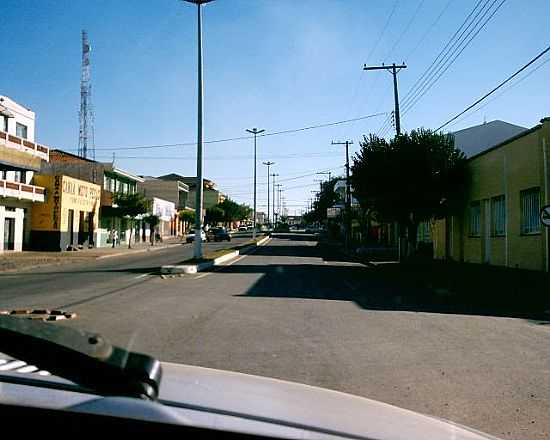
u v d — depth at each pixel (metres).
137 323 10.33
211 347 8.21
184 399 1.83
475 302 13.96
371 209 31.27
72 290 16.34
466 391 6.05
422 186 28.03
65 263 30.44
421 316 11.49
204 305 12.84
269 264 28.12
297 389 2.33
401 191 28.36
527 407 5.53
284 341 8.70
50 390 1.68
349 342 8.66
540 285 16.48
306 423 1.70
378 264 27.47
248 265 27.11
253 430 1.56
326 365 7.15
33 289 16.83
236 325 10.14
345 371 6.85
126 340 8.70
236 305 12.84
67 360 1.56
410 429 1.83
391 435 1.70
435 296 15.13
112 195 52.72
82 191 47.00
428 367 7.11
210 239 67.44
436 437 1.78
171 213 84.81
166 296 14.62
